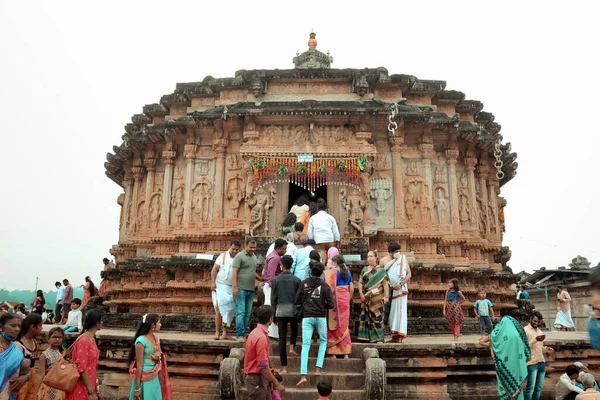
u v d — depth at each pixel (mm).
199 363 10828
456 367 11055
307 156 16750
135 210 21016
